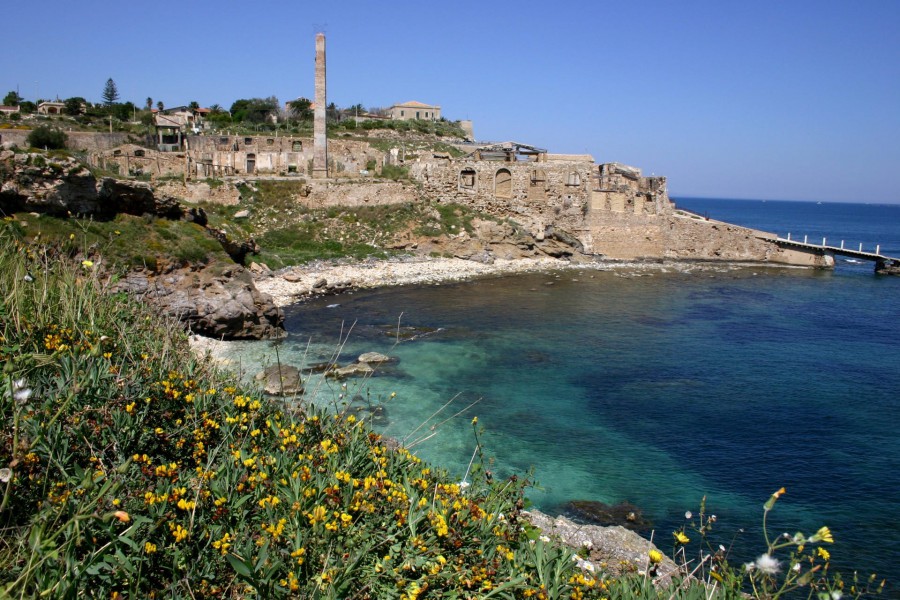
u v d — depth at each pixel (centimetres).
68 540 503
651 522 1539
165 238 3131
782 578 1266
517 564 656
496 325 3659
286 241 5550
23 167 2755
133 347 930
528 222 6812
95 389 725
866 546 1445
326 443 775
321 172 6462
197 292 2981
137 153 6419
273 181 6125
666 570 905
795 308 4531
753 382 2686
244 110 11981
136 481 633
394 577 588
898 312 4412
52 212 2848
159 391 799
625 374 2759
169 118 9788
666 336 3525
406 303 4238
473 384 2523
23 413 638
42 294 958
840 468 1858
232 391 938
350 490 672
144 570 532
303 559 562
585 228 6919
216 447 752
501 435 2016
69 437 651
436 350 3041
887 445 2028
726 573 753
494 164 6838
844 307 4600
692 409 2333
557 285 5241
